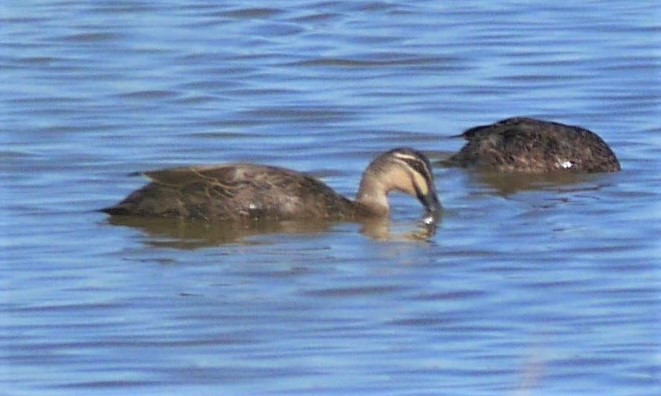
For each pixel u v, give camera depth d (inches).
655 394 619.8
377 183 828.6
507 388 618.5
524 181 893.2
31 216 820.6
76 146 944.9
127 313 701.3
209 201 810.2
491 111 1034.1
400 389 619.8
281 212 811.4
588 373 638.5
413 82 1099.3
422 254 772.0
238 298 716.7
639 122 1007.6
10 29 1222.9
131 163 914.7
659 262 759.1
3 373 641.0
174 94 1064.2
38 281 737.0
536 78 1104.2
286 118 1011.9
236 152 941.2
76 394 620.4
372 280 738.2
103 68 1127.0
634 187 877.8
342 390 622.5
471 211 838.5
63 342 670.5
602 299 716.7
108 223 810.2
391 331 682.8
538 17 1266.0
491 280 739.4
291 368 643.5
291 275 745.0
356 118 1013.8
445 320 693.9
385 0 1317.7
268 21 1259.2
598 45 1182.3
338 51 1173.7
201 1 1316.4
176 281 736.3
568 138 907.4
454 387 622.5
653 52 1158.3
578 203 850.1
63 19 1251.2
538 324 688.4
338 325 689.0
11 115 1010.1
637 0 1315.2
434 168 917.2
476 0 1325.0
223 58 1155.3
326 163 923.4
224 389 625.0
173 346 666.8
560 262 761.6
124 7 1290.6
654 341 667.4
